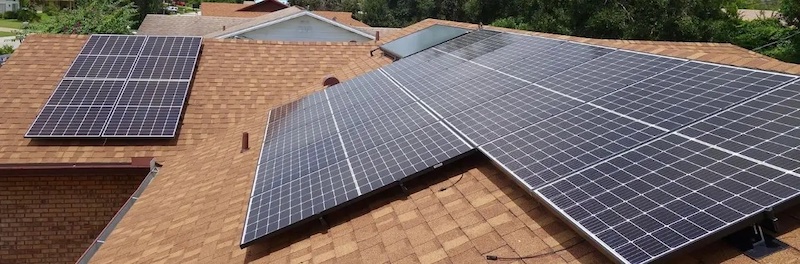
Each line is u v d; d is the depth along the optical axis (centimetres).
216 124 1566
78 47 1794
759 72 638
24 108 1521
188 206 1012
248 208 813
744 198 436
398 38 1923
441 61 1286
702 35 3475
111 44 1797
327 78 1596
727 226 413
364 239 672
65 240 1445
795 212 471
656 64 791
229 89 1709
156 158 1420
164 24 5091
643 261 412
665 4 3431
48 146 1391
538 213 601
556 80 870
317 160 897
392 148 824
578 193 529
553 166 600
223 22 5262
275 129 1238
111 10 4156
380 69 1432
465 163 779
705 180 475
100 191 1431
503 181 699
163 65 1725
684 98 645
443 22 2064
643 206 475
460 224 632
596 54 937
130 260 842
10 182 1395
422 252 600
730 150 504
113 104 1517
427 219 668
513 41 1251
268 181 895
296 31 3934
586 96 759
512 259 535
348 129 993
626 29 3528
